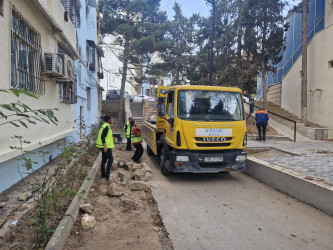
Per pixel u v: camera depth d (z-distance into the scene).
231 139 6.81
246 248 3.62
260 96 25.48
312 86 16.06
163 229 4.20
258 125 12.95
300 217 4.66
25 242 3.39
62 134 8.27
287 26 16.55
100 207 4.88
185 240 3.81
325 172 6.14
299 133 14.97
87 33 17.27
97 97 21.11
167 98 7.54
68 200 4.84
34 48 6.15
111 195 5.42
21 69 5.50
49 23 6.98
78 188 5.51
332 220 4.53
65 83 8.04
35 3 5.61
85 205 4.55
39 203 3.78
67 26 9.00
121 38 22.61
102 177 6.74
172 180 7.10
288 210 4.98
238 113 7.00
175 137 6.64
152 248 3.56
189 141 6.55
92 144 9.20
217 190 6.25
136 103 27.94
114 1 22.06
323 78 15.09
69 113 9.70
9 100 4.84
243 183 6.88
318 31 16.34
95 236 3.83
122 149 12.28
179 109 6.73
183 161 6.56
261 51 16.89
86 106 16.16
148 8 21.48
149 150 10.60
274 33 16.45
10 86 4.86
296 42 19.19
